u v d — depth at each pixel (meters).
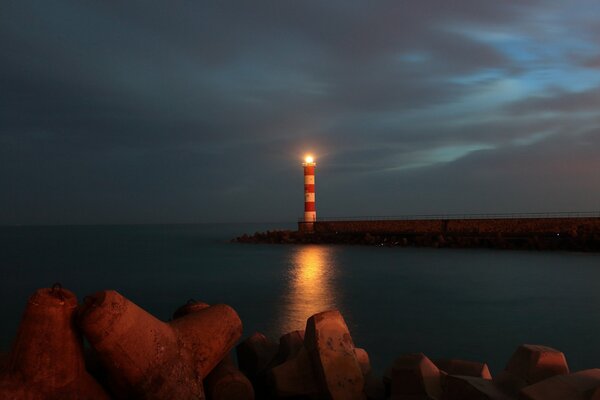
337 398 6.70
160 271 41.78
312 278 34.94
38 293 5.16
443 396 6.11
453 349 15.90
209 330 6.48
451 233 58.78
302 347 7.36
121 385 5.39
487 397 5.52
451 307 23.50
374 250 56.56
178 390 5.64
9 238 131.38
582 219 52.19
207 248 72.50
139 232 196.00
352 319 20.77
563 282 30.92
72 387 5.12
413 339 17.27
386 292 28.38
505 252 50.00
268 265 44.62
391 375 6.82
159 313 23.59
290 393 7.02
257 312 22.23
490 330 18.53
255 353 8.30
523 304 24.06
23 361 5.01
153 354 5.52
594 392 4.80
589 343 16.52
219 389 6.40
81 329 5.20
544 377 6.04
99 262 51.75
